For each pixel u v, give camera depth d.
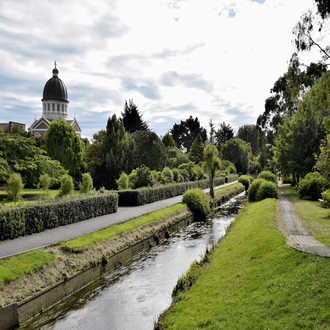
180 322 7.00
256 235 12.38
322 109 14.23
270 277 7.95
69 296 9.67
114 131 44.09
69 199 16.02
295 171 34.06
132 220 16.73
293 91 16.08
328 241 10.16
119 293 9.98
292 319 5.72
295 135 33.34
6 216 11.78
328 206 19.16
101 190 23.27
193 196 25.31
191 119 113.19
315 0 15.37
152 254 14.57
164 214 19.95
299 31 15.66
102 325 7.89
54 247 10.93
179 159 55.12
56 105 97.12
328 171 18.33
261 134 48.50
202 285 9.07
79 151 49.97
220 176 59.75
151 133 48.97
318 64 16.05
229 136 119.81
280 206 21.55
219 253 12.39
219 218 24.94
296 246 9.39
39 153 31.08
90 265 11.00
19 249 10.41
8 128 86.88
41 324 7.96
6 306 7.47
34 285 8.63
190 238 17.91
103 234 13.38
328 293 6.08
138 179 30.47
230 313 6.68
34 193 32.78
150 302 9.25
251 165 89.69
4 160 26.25
